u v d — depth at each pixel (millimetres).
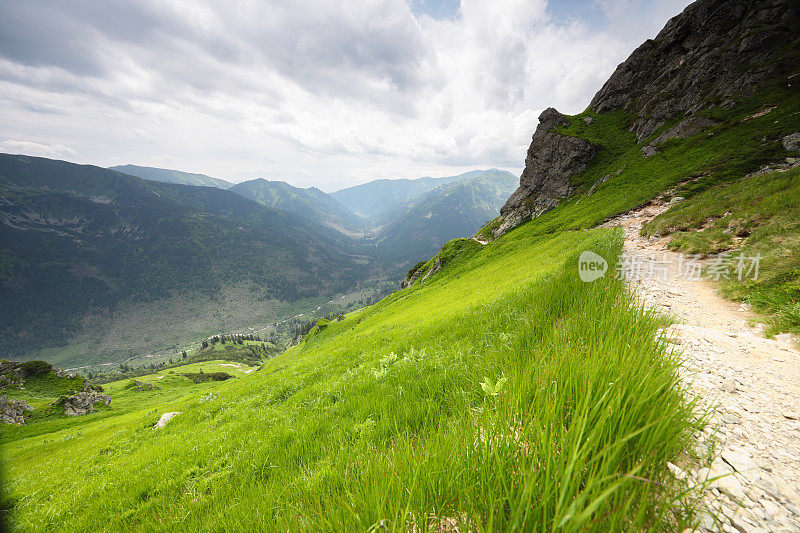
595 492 1389
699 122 49562
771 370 4316
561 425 1985
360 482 2346
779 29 53438
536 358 3346
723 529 1711
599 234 23656
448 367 5754
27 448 34656
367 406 5211
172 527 3920
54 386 79062
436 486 1983
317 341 67750
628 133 70625
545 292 7504
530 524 1443
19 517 7289
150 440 12727
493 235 74750
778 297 7609
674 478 1800
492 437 2006
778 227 11953
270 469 4598
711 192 22875
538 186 73312
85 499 7055
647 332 3512
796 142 27109
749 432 2824
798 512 1892
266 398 11789
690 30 74938
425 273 70438
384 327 25031
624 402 1914
